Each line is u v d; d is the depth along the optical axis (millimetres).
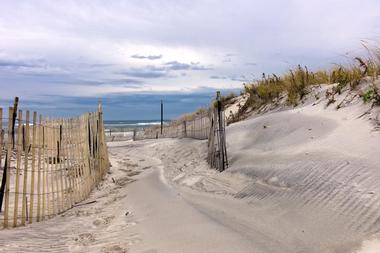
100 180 10305
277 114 9344
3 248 4297
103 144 11203
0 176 9250
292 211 4527
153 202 6484
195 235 4219
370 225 3533
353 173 4539
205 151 11406
